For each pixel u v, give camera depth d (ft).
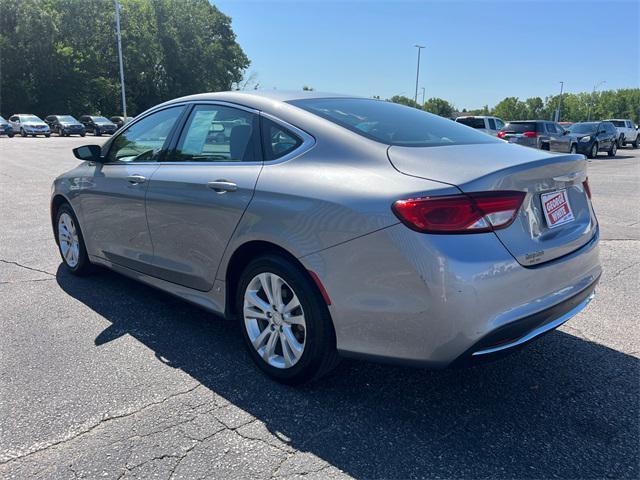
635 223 25.17
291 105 10.56
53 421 8.84
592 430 8.66
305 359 9.36
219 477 7.52
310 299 9.05
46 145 92.38
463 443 8.33
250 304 10.31
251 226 9.72
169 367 10.72
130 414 9.05
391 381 10.24
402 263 7.88
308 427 8.73
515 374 10.48
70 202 15.46
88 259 15.80
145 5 189.06
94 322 12.94
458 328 7.72
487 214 7.91
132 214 12.84
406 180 8.22
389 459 7.93
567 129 79.15
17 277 16.37
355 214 8.30
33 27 165.89
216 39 220.84
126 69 185.57
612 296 14.76
